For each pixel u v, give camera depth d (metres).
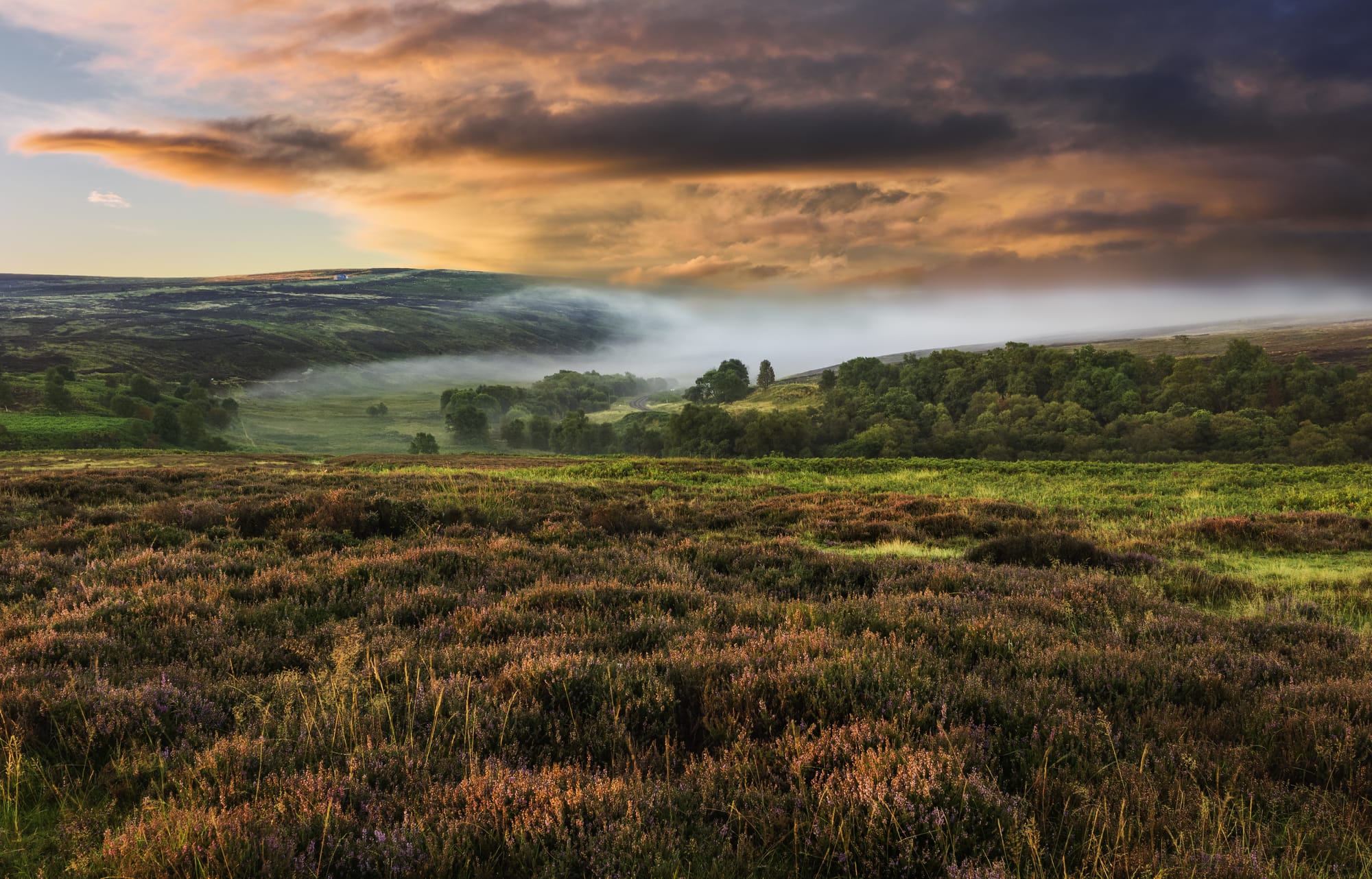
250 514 12.41
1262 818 3.35
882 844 2.98
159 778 3.64
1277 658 5.73
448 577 8.61
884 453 127.12
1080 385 148.00
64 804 3.33
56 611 6.52
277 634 6.16
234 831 2.90
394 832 2.99
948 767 3.42
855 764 3.54
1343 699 4.62
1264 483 26.52
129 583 7.45
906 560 10.69
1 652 5.17
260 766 3.58
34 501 14.56
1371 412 125.81
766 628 6.21
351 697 4.52
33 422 155.50
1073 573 10.13
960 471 34.19
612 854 2.88
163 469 25.33
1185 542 13.36
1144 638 6.33
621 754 3.89
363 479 21.62
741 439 138.12
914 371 180.00
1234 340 159.38
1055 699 4.57
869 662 4.95
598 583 7.89
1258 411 130.75
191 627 6.02
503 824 3.09
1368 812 3.36
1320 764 3.85
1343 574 10.78
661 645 5.92
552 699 4.52
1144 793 3.44
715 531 15.02
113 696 4.30
